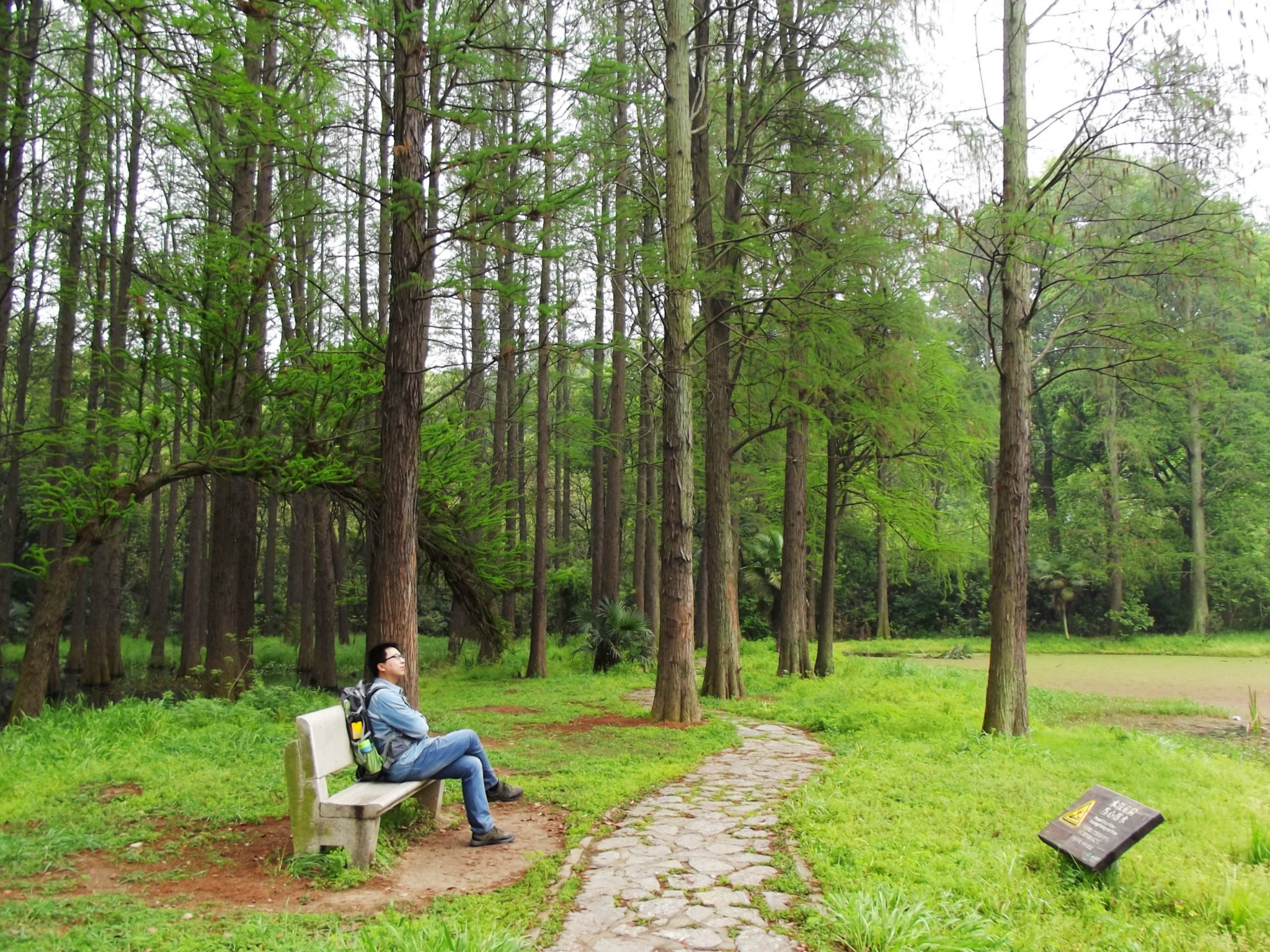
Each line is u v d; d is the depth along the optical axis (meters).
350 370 10.52
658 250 12.62
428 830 5.57
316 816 4.73
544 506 18.92
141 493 10.27
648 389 20.11
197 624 21.56
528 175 7.29
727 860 5.07
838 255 12.37
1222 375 10.52
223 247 9.96
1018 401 9.99
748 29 14.88
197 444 10.66
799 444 17.89
